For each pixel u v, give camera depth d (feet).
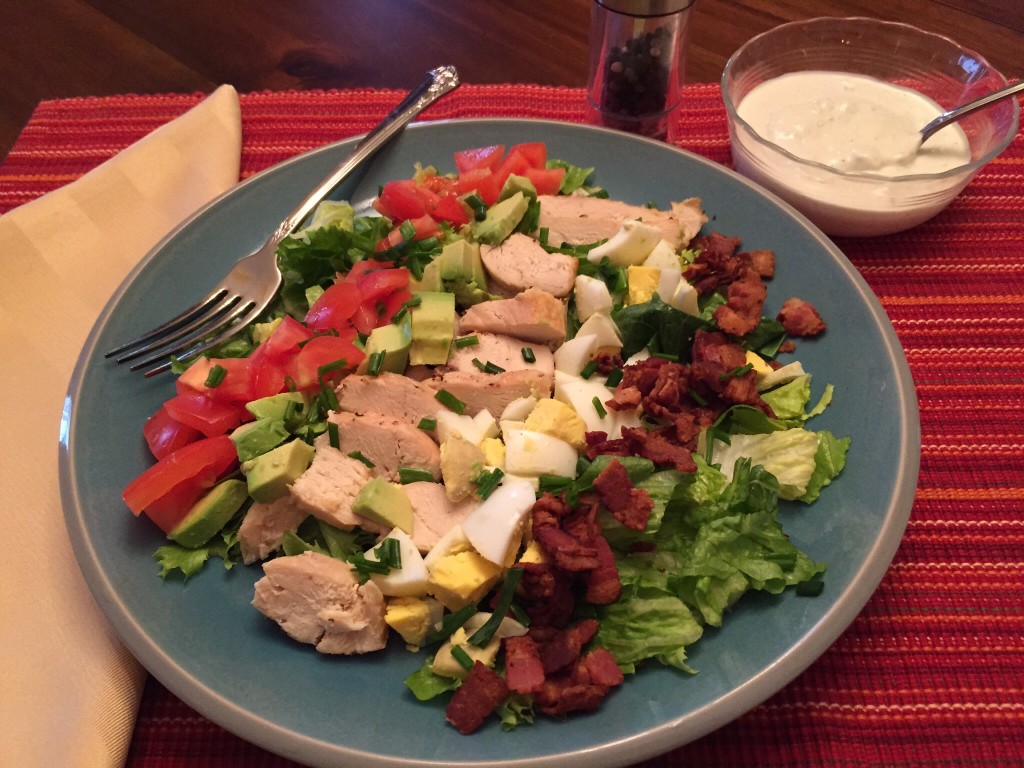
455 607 0.83
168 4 1.57
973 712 0.82
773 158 1.22
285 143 1.33
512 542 0.84
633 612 0.81
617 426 0.96
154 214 1.20
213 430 0.93
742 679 0.74
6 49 1.50
